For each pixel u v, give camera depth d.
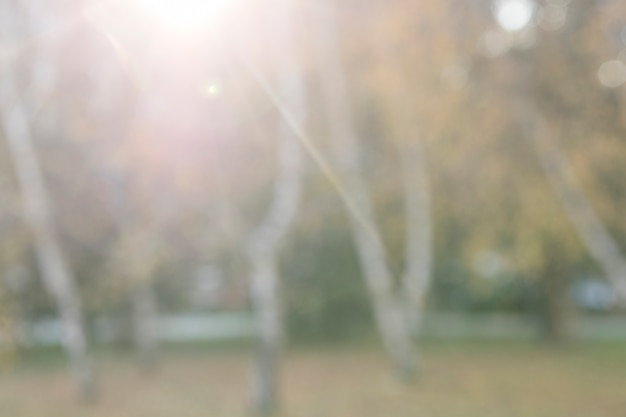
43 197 13.77
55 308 17.27
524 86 12.96
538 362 17.91
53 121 14.77
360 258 21.56
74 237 15.60
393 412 11.95
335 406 12.58
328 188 16.39
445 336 25.11
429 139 14.95
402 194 18.36
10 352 11.34
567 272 21.14
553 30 12.76
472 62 13.58
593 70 12.74
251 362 18.97
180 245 15.23
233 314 35.88
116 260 15.20
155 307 19.44
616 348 20.98
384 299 15.81
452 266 26.33
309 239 20.55
